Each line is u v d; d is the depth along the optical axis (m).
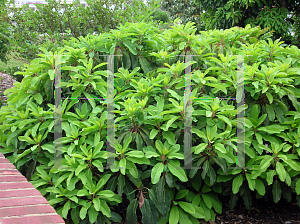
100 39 2.69
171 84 2.37
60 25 6.13
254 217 2.60
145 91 2.30
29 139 2.24
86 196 2.22
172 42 2.71
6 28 5.64
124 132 2.28
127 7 6.19
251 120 2.36
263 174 2.34
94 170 2.31
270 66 2.56
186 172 2.36
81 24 6.18
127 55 2.69
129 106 2.15
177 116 2.22
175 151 2.16
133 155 2.11
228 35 2.78
